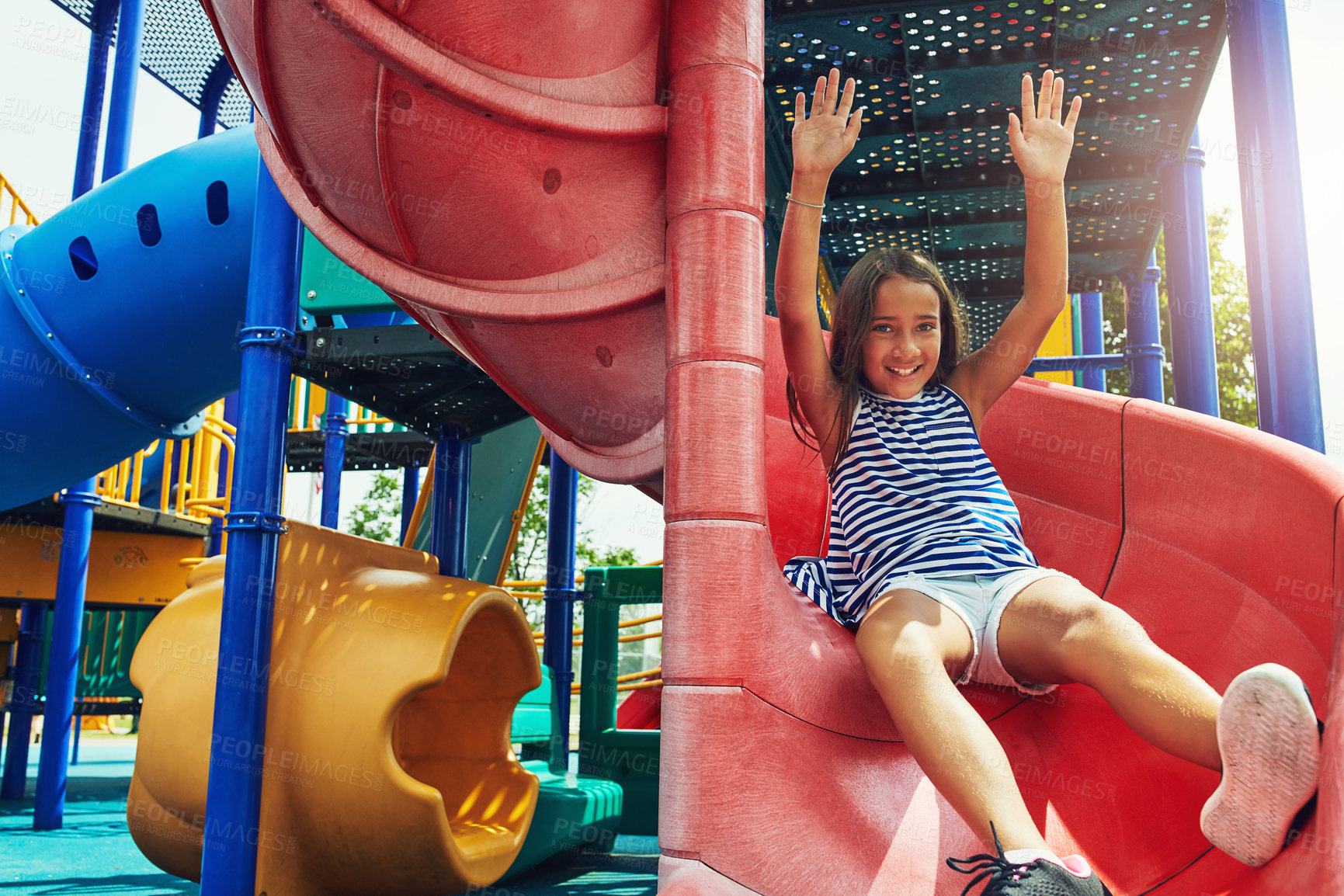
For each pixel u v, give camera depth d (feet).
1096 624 5.05
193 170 12.59
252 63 6.56
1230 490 6.30
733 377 5.71
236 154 12.48
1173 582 6.56
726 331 5.74
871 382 6.68
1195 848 5.35
